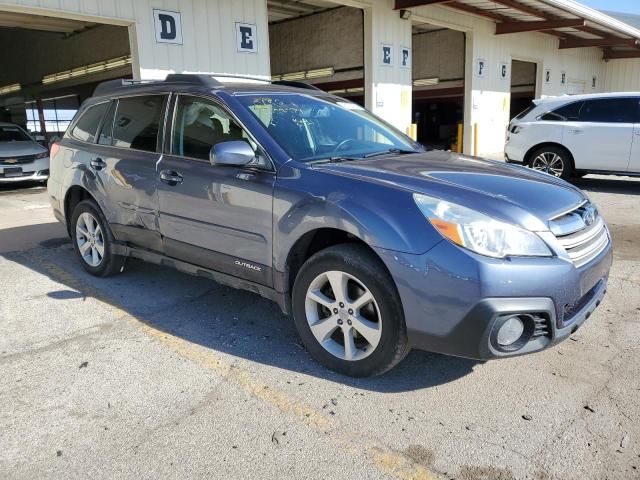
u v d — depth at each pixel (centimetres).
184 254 407
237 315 423
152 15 941
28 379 328
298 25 1905
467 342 274
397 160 365
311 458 254
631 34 2059
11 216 848
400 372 331
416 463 250
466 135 1759
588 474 241
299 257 345
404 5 1354
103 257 495
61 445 265
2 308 444
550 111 1001
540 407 292
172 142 413
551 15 1670
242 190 353
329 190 314
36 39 2147
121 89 482
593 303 318
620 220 743
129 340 380
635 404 293
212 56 1035
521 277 271
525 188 321
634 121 919
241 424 280
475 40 1697
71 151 517
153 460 254
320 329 329
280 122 379
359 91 1955
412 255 279
